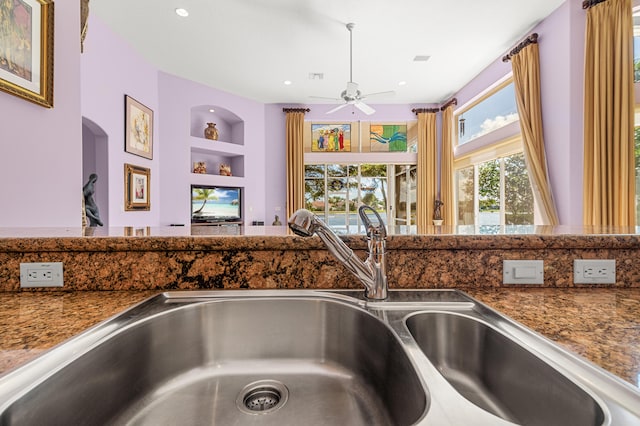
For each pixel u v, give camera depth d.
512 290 0.72
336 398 0.60
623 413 0.32
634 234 0.73
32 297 0.67
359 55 3.95
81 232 0.84
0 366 0.40
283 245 0.72
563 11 2.97
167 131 4.56
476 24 3.29
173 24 3.29
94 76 3.20
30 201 1.29
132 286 0.72
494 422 0.30
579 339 0.46
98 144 3.43
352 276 0.74
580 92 2.91
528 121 3.38
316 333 0.69
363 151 6.12
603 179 2.64
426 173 5.75
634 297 0.66
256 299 0.70
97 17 3.19
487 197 4.64
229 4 2.96
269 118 5.86
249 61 4.13
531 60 3.30
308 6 2.98
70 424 0.44
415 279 0.74
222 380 0.65
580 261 0.72
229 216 5.38
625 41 2.53
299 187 5.79
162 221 4.54
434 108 5.77
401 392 0.48
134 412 0.55
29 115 1.28
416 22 3.24
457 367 0.60
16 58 1.21
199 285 0.73
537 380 0.44
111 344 0.51
